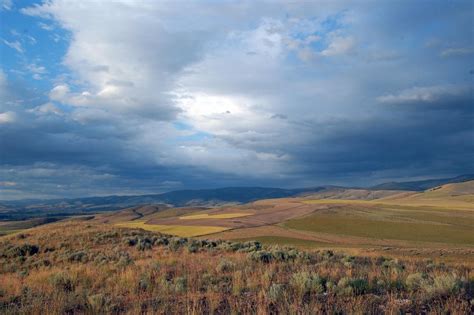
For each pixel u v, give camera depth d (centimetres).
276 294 882
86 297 992
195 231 8662
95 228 3669
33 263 2134
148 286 1097
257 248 2441
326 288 983
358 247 5484
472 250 4609
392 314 738
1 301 1042
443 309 774
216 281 1152
